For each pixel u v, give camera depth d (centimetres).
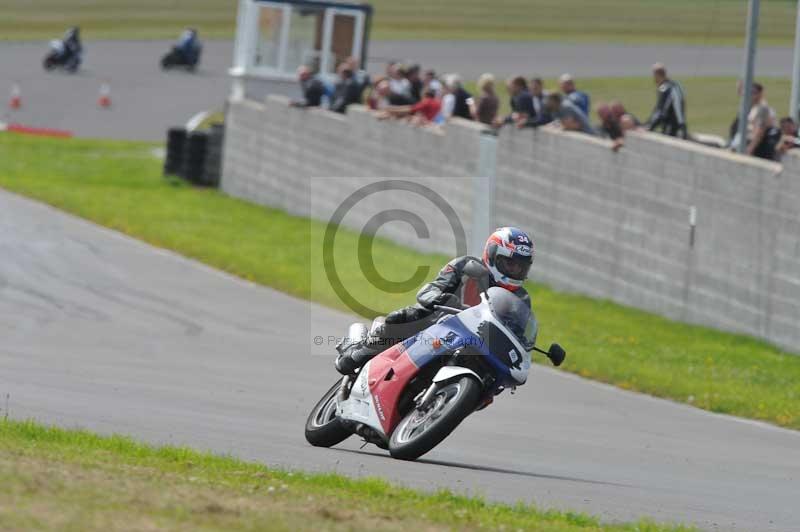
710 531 2497
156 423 3391
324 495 2292
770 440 4188
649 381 5162
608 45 17912
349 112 9994
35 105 15200
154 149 13662
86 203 10125
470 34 19075
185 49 17312
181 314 6259
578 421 4266
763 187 6444
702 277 6900
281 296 7062
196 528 1828
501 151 8438
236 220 10200
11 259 7512
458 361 2980
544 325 6669
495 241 3005
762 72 13600
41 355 4806
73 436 2711
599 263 7694
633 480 3181
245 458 2878
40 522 1730
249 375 4738
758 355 6169
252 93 12144
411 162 9200
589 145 7725
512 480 2958
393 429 3059
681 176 7031
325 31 12112
